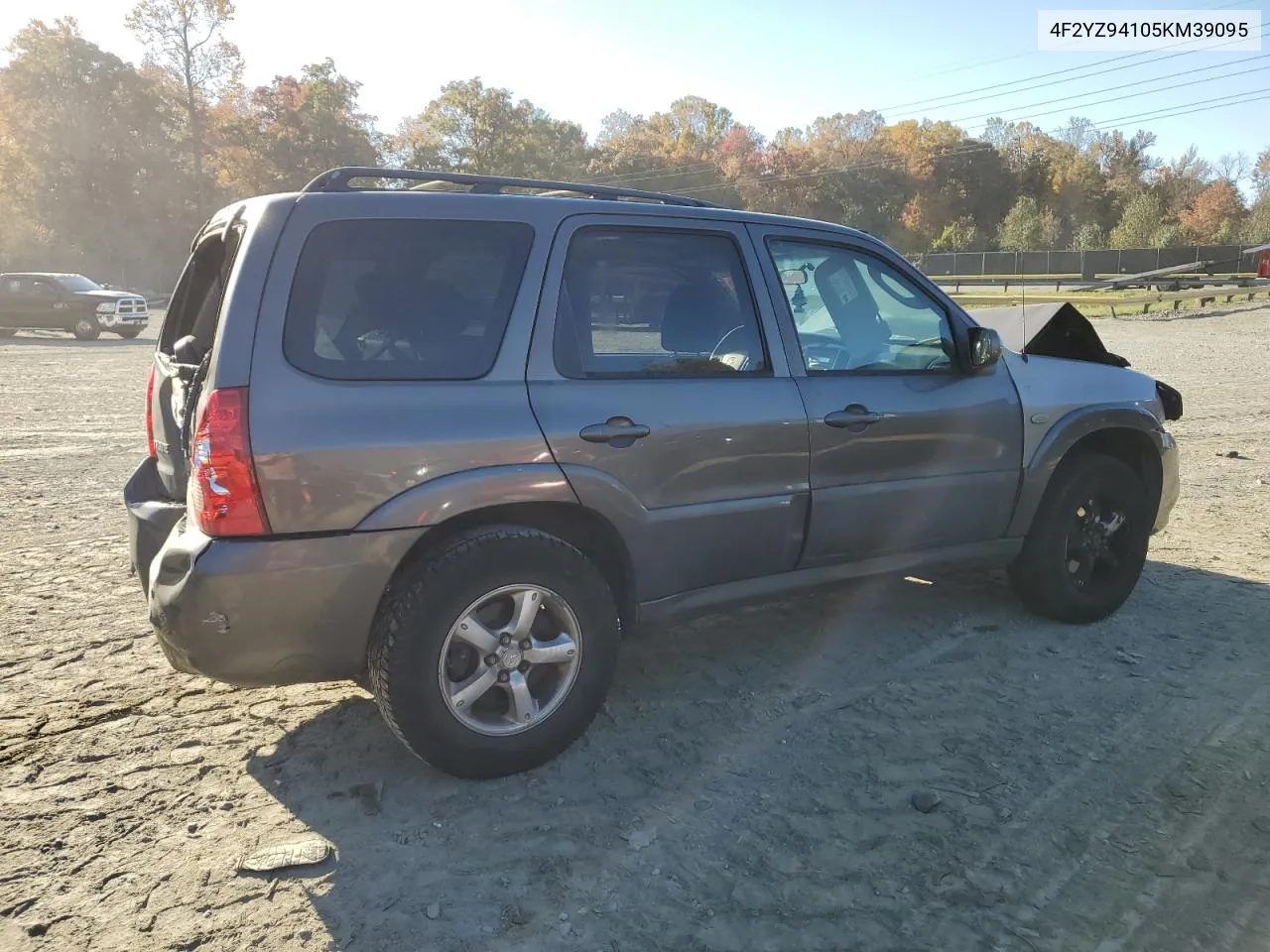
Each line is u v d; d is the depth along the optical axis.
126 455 8.86
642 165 93.12
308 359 2.80
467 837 2.81
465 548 2.92
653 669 4.03
